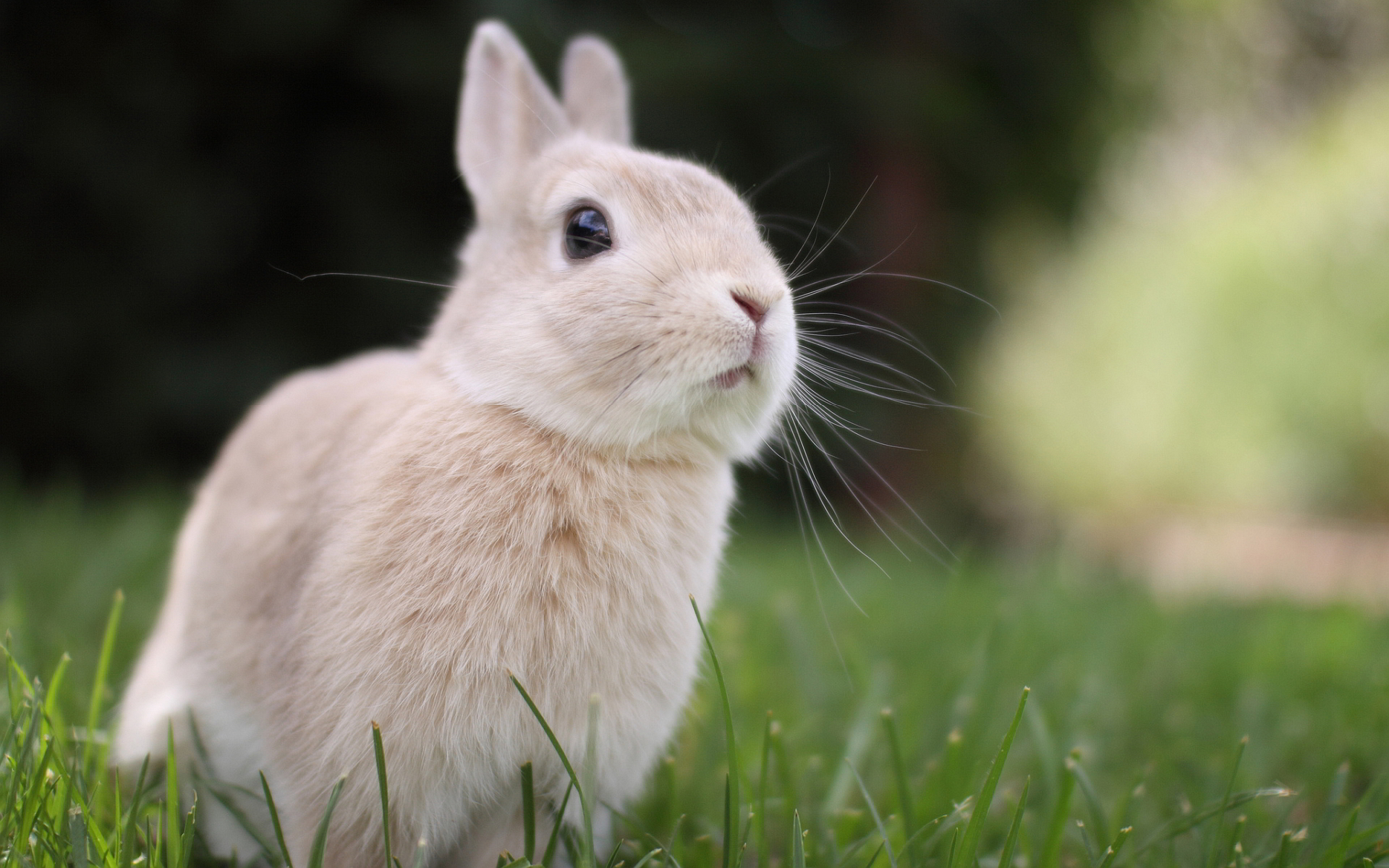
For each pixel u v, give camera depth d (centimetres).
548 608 85
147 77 182
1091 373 395
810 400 93
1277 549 325
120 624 107
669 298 86
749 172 202
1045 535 284
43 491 193
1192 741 101
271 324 200
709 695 101
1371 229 391
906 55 224
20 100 179
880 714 94
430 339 92
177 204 185
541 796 87
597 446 87
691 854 88
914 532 232
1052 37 241
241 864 89
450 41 180
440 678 84
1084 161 263
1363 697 104
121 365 193
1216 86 414
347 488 87
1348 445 378
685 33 201
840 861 87
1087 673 106
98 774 88
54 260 190
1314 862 87
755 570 142
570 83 101
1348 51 457
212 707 90
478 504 85
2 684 94
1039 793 95
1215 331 406
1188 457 394
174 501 165
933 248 237
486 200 94
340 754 84
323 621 85
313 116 194
